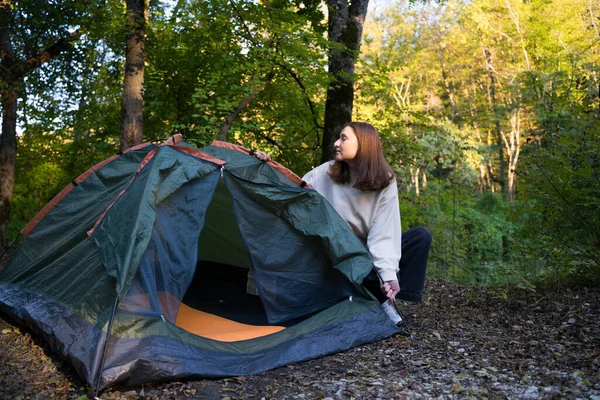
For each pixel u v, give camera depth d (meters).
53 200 4.30
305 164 8.88
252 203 3.57
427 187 10.05
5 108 8.58
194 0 7.23
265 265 3.57
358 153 3.58
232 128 6.91
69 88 9.85
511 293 4.66
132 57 6.98
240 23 7.15
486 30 26.80
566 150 4.56
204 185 3.43
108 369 2.70
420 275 3.76
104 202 3.82
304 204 3.62
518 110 25.64
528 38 24.53
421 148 9.11
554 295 4.42
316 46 6.92
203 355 3.01
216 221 5.07
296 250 3.63
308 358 3.23
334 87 7.07
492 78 29.20
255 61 6.70
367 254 3.59
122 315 2.91
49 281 3.72
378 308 3.67
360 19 7.56
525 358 3.07
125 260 2.94
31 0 8.92
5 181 8.61
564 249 4.58
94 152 9.97
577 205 4.44
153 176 3.24
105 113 9.57
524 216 4.74
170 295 3.15
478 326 3.83
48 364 3.11
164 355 2.87
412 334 3.68
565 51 20.88
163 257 3.16
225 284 4.91
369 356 3.27
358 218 3.70
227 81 7.20
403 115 9.67
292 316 3.63
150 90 8.06
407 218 9.21
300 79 7.54
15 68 8.61
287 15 6.86
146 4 7.72
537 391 2.54
